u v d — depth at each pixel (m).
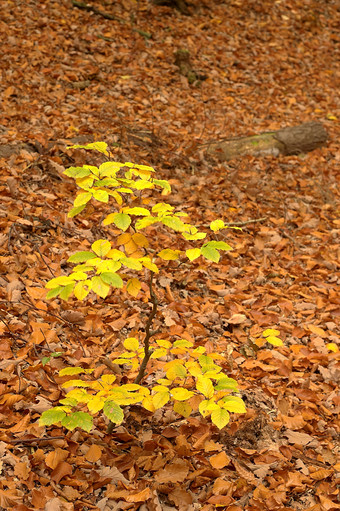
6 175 5.42
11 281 4.09
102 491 2.76
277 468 3.06
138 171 2.67
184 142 7.46
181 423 3.23
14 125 6.64
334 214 6.86
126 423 3.19
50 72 8.48
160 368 3.61
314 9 14.20
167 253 2.61
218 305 4.63
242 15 12.94
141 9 11.70
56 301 4.08
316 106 10.36
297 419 3.44
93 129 6.96
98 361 3.62
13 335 3.60
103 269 2.34
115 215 2.45
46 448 2.90
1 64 8.27
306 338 4.46
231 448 3.14
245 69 10.97
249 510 2.77
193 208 6.07
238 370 3.91
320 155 8.16
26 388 3.21
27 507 2.48
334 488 3.04
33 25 9.70
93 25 10.50
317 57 12.31
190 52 10.79
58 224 5.07
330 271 5.54
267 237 5.93
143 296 4.43
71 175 2.47
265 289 5.01
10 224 4.76
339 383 3.97
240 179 7.01
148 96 8.70
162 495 2.79
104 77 8.93
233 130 8.30
